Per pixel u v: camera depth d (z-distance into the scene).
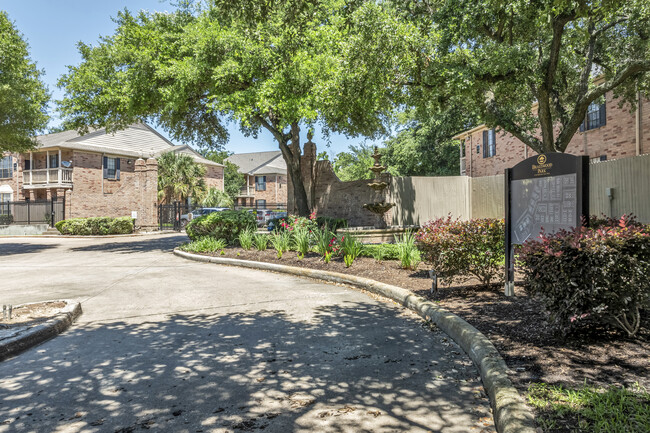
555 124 20.91
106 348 4.63
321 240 11.05
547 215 5.59
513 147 24.61
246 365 4.06
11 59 18.44
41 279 9.73
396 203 16.67
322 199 19.50
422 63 12.08
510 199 6.21
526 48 11.96
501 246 6.86
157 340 4.90
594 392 2.91
